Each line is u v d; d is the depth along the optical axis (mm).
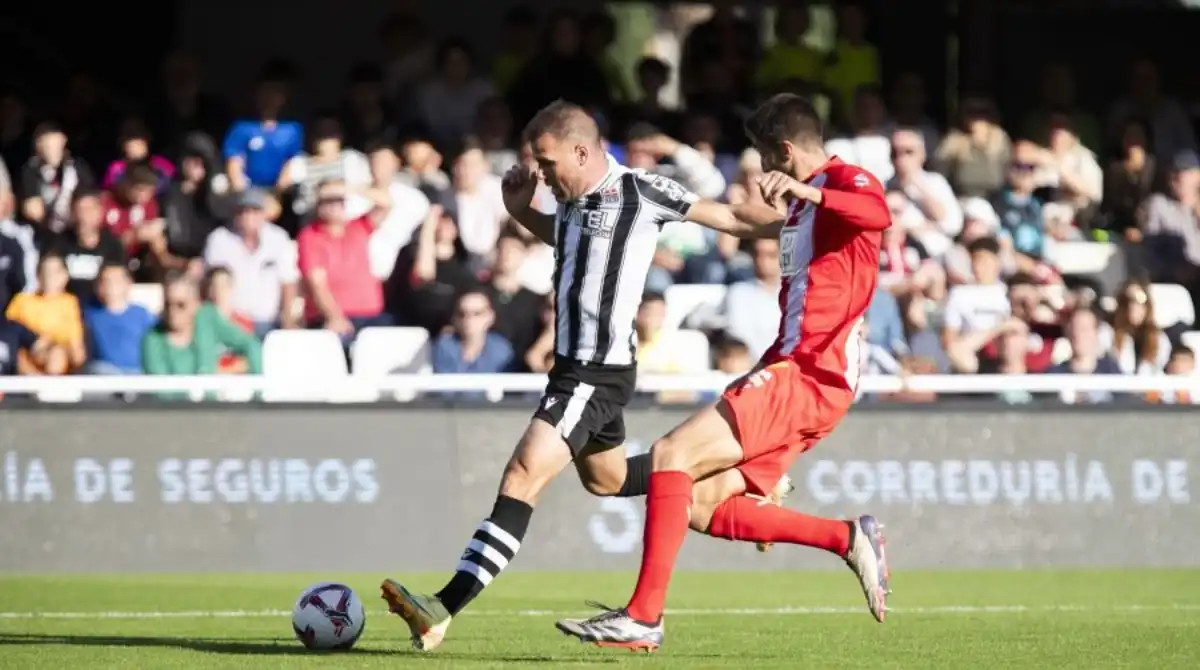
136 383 38188
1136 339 46750
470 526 40562
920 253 48062
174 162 50281
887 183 51094
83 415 39406
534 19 54906
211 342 43062
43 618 29891
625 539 40906
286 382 38562
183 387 38344
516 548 22922
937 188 49812
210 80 59625
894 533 41500
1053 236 52188
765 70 55625
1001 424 42438
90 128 51812
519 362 44000
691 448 22938
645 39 63844
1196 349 48406
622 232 23078
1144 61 57156
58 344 43250
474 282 46375
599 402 23219
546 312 43750
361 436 40500
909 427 42062
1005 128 58812
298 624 23969
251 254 46094
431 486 40594
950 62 57875
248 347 43406
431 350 44750
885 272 46719
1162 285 50656
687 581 38656
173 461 39594
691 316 45969
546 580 38344
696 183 49000
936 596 35312
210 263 45906
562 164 22984
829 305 23469
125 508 39188
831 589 36875
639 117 52750
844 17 56250
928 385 40125
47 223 47781
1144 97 57219
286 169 49500
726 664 23172
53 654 23688
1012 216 51188
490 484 40875
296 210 49188
